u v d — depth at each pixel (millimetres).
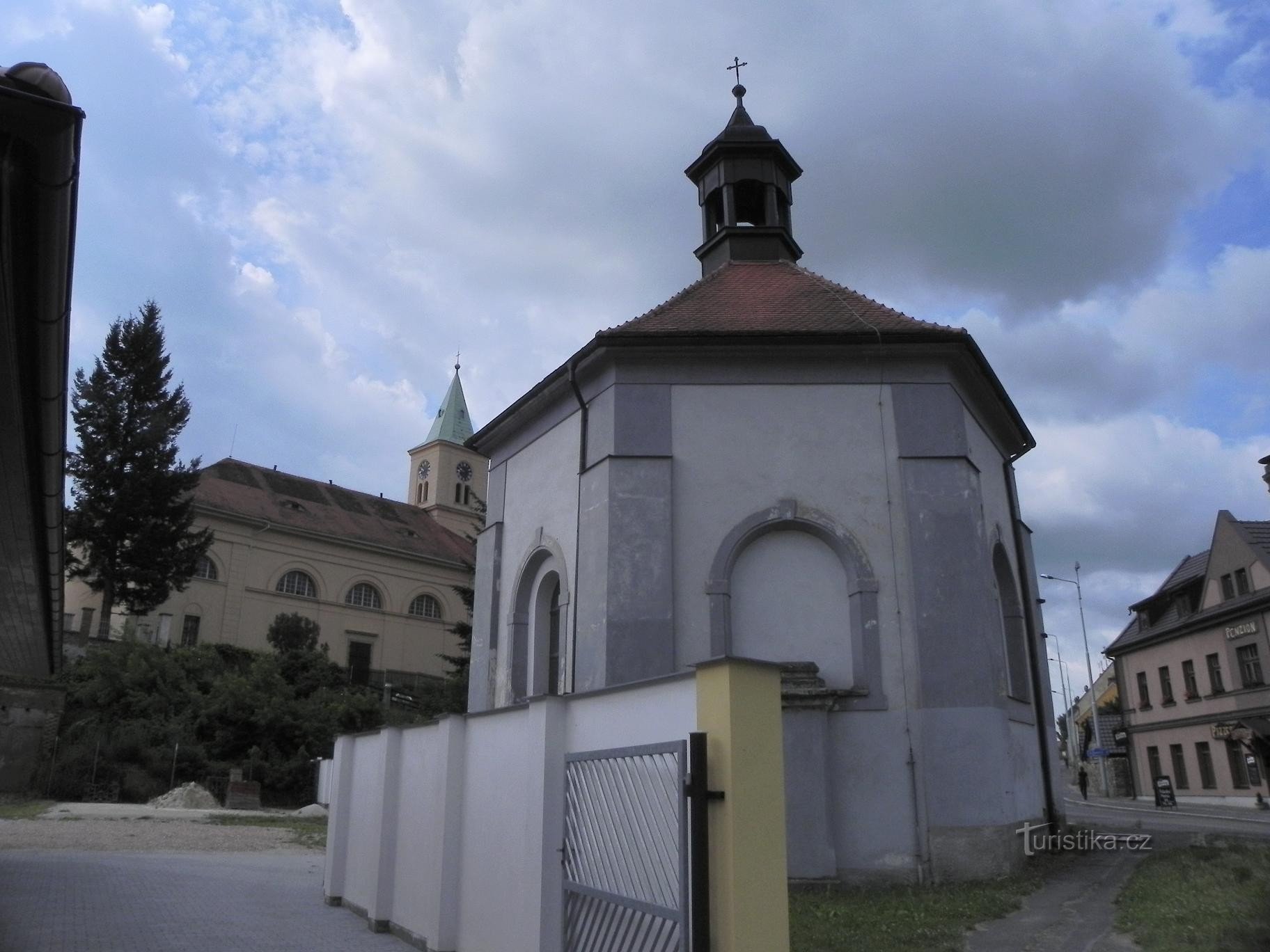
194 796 27906
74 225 4434
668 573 12656
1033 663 15562
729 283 16547
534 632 15078
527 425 16094
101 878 12797
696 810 5512
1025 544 16266
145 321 43156
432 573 62000
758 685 5758
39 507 6863
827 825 11438
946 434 13133
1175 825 21594
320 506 60719
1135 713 43656
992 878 11461
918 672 12164
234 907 10938
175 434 42438
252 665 38156
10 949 8273
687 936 5426
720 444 13289
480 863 8281
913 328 13562
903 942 8477
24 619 10438
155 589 39750
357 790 11531
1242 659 36219
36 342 4898
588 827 6746
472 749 8805
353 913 10891
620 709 6672
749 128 19125
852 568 12633
